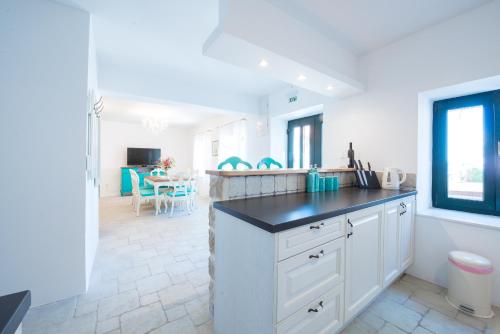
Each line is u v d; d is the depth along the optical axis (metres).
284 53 1.73
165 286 1.88
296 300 0.99
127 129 7.12
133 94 3.09
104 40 2.33
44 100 1.61
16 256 1.55
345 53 2.34
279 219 0.96
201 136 6.94
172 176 4.97
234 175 1.43
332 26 1.97
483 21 1.71
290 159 4.19
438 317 1.53
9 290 1.53
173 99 3.41
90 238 2.10
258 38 1.58
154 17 1.95
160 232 3.32
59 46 1.66
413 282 1.96
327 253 1.13
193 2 1.76
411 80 2.11
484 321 1.48
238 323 1.14
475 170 2.00
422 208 2.14
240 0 1.51
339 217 1.20
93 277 2.02
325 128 2.96
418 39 2.07
